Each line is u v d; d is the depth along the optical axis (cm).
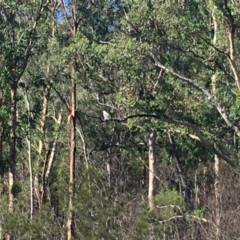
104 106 3184
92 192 2462
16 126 3409
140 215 2341
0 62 3145
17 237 2539
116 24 2922
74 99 3198
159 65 2578
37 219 2545
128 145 3875
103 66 2712
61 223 2569
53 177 3891
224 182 2673
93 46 2653
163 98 2825
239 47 2609
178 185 4088
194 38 2591
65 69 3016
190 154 3662
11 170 3231
